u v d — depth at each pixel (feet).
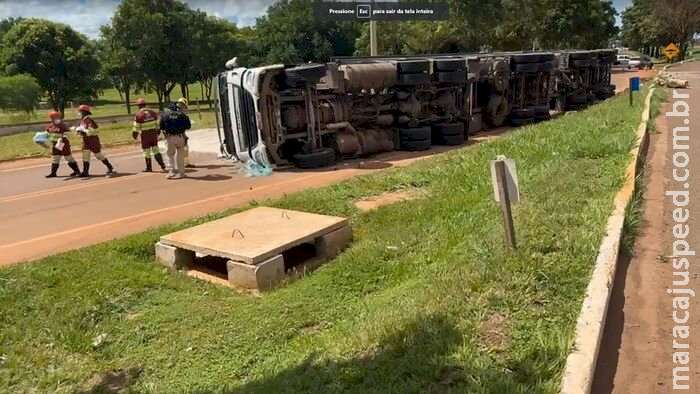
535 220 19.06
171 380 14.88
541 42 195.83
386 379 11.94
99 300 18.78
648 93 66.90
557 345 12.07
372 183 31.32
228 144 46.80
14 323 17.61
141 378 15.15
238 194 34.01
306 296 18.58
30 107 126.82
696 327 14.33
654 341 13.84
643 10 294.25
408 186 30.78
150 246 23.21
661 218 21.88
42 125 92.79
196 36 160.45
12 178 44.96
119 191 37.19
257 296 19.12
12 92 124.47
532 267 15.46
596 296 14.08
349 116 44.52
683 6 233.35
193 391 14.20
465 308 13.89
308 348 14.75
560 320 13.14
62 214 31.83
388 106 47.80
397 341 13.04
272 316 17.46
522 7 172.14
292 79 40.24
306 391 12.41
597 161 28.19
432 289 15.56
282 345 15.97
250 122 42.04
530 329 12.85
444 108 51.42
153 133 44.34
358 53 162.91
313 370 13.21
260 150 41.32
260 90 40.37
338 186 31.73
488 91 58.70
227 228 22.56
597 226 18.35
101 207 32.91
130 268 21.24
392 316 14.49
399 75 46.47
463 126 51.70
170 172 40.52
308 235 21.47
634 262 18.07
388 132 48.57
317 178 37.83
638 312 15.12
